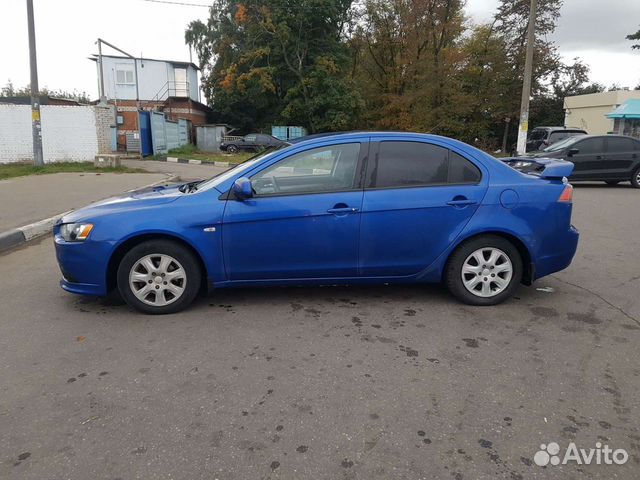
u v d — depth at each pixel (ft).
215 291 15.74
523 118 58.34
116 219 13.39
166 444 8.23
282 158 13.96
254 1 112.27
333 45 115.24
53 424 8.77
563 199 14.52
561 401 9.56
